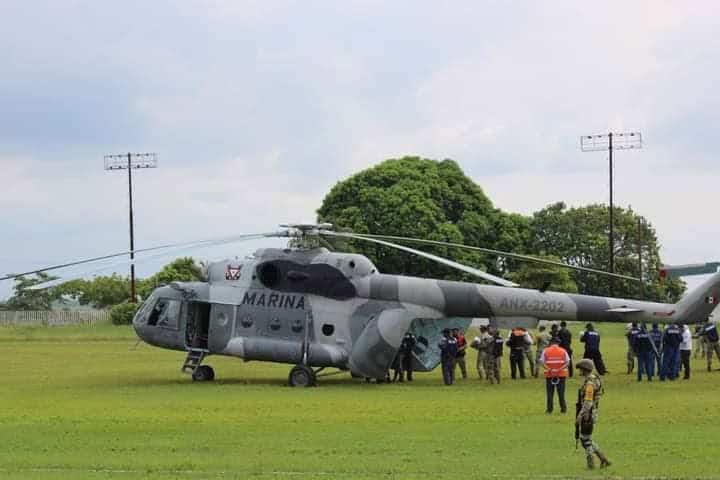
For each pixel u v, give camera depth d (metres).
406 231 81.56
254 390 33.44
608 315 35.38
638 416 26.06
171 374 40.66
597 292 99.00
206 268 37.22
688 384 35.06
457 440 21.98
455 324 36.84
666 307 35.34
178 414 26.73
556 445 21.27
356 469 18.61
